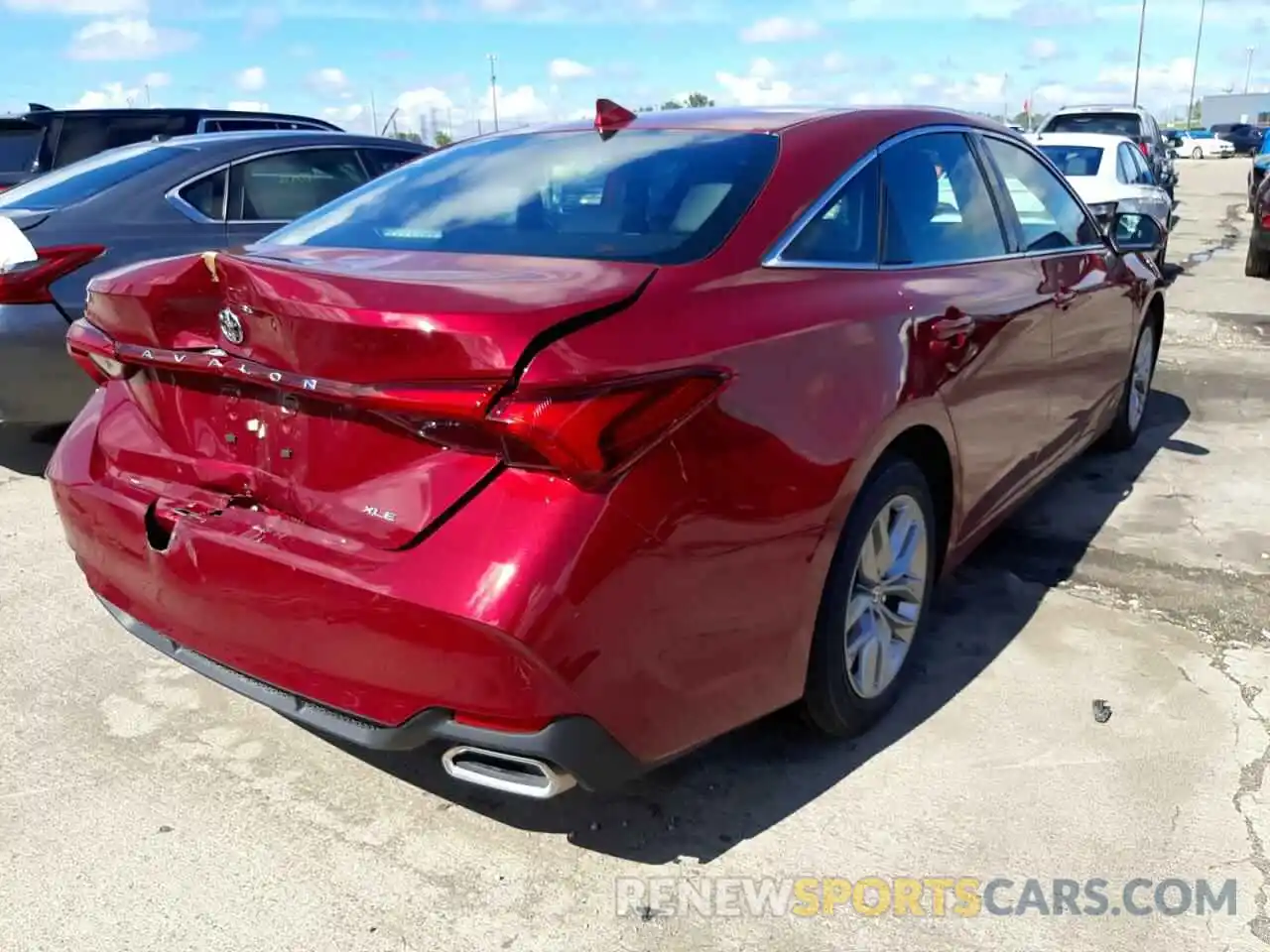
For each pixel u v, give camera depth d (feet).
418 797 9.01
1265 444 18.42
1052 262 12.97
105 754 9.62
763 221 8.73
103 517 8.57
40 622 12.12
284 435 7.55
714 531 7.29
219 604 7.73
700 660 7.45
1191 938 7.36
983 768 9.29
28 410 15.61
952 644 11.45
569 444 6.42
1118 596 12.58
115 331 8.52
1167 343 26.96
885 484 9.18
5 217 15.93
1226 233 53.62
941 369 9.68
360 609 6.89
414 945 7.39
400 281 7.11
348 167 20.48
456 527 6.72
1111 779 9.08
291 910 7.72
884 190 10.11
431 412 6.63
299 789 9.12
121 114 30.94
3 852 8.32
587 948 7.37
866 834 8.47
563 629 6.55
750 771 9.30
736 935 7.47
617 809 8.82
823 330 8.34
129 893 7.89
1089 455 17.89
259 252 9.32
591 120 11.14
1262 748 9.50
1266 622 11.91
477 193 9.89
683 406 6.97
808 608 8.36
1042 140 35.73
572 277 7.54
